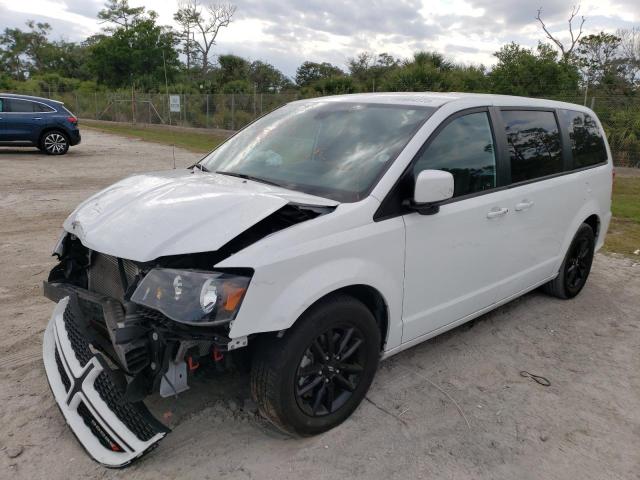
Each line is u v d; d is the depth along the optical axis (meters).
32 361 3.70
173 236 2.62
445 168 3.50
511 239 4.10
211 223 2.70
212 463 2.77
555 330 4.62
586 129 5.21
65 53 76.56
